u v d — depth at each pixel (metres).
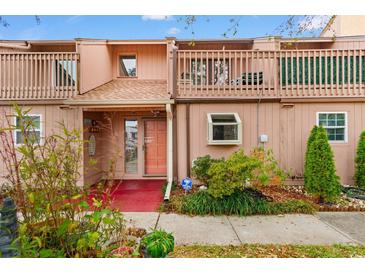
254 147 7.75
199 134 7.80
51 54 8.05
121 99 7.16
